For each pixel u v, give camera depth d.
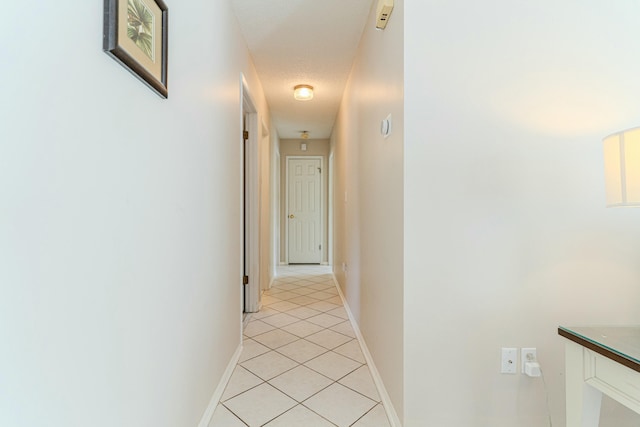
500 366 1.36
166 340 1.05
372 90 1.95
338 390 1.72
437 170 1.35
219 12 1.68
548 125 1.37
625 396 0.83
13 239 0.51
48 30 0.57
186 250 1.23
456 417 1.35
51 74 0.58
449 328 1.35
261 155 3.31
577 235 1.37
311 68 2.80
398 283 1.42
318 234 5.90
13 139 0.51
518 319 1.36
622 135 0.98
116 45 0.74
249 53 2.51
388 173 1.59
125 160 0.82
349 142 2.99
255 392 1.69
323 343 2.35
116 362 0.78
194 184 1.32
